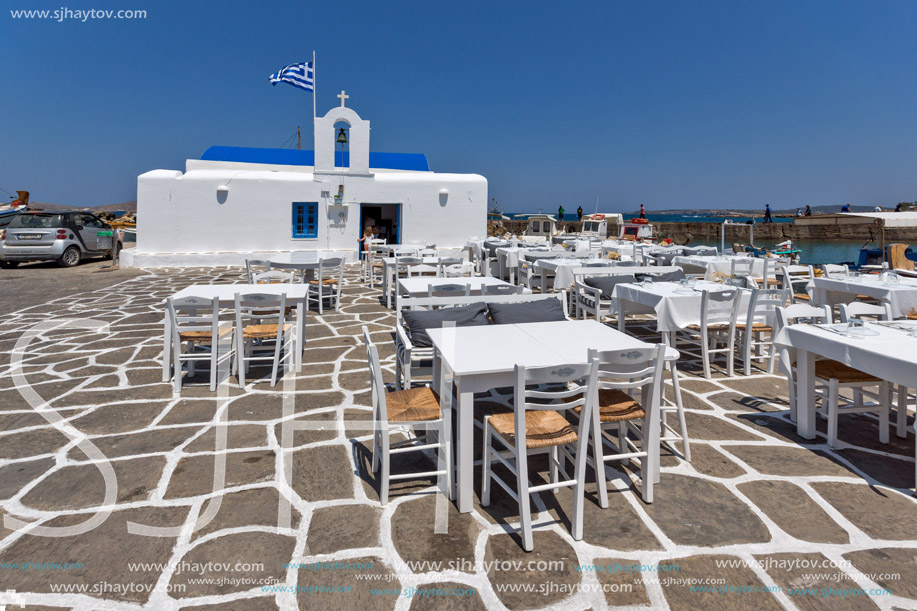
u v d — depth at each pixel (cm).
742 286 722
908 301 659
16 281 1319
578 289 820
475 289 723
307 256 1062
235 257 1783
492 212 4072
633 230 2778
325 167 1895
